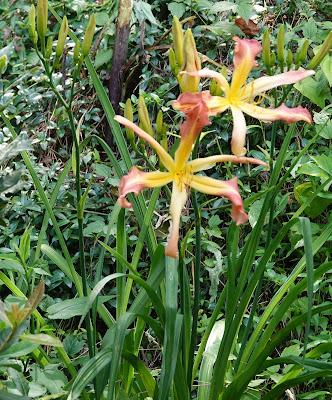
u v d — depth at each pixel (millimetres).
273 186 725
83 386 647
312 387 1038
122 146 779
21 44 1245
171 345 650
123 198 585
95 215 1191
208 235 1147
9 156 597
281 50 698
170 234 587
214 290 1006
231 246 771
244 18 1222
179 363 713
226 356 742
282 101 712
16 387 583
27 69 1229
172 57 675
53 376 736
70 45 1231
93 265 1171
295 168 1154
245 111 642
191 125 601
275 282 1110
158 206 1142
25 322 498
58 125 1251
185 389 730
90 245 1178
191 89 640
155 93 1254
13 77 1243
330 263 716
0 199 619
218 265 1009
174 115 1253
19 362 741
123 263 706
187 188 621
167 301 664
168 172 614
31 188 1167
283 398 1028
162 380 646
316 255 1134
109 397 638
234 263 759
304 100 1241
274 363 723
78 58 668
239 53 647
